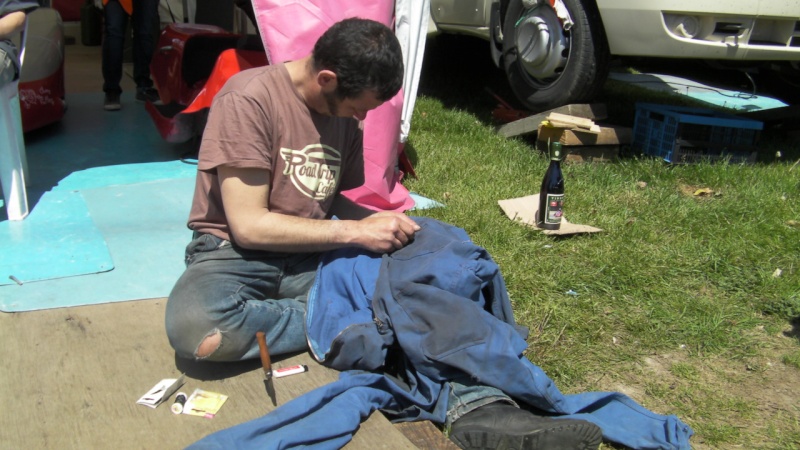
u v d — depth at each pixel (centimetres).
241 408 220
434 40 772
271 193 246
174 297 232
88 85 665
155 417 214
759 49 478
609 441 225
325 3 373
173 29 502
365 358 233
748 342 295
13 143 344
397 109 384
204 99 420
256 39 438
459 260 240
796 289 332
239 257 244
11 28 335
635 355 282
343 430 204
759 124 504
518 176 461
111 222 356
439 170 460
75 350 246
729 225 397
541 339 284
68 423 209
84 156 458
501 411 215
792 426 246
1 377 229
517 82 564
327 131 251
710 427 242
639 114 540
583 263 345
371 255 253
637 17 467
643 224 394
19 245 322
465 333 223
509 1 562
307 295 254
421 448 207
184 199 391
